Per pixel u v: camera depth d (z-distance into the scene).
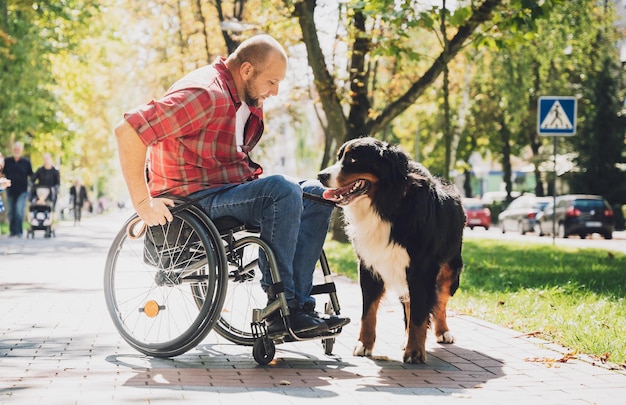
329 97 18.31
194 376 5.18
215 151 5.85
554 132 18.23
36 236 24.64
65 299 9.04
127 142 5.45
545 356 6.18
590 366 5.80
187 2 28.45
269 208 5.62
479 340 6.90
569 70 41.75
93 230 31.41
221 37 28.05
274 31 18.42
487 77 41.25
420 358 5.89
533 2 13.14
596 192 42.78
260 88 5.92
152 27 30.50
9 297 9.17
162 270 5.88
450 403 4.63
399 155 6.01
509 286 10.99
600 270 13.61
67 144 34.56
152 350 5.71
